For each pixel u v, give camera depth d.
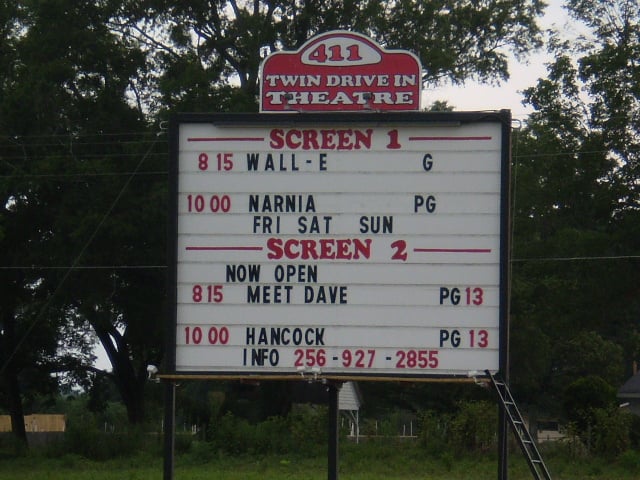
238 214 14.08
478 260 13.77
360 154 14.04
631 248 35.72
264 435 33.16
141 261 37.38
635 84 35.53
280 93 14.37
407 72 14.27
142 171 37.09
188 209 14.12
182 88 37.03
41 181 36.28
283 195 14.06
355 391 49.78
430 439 31.97
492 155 13.87
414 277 13.83
